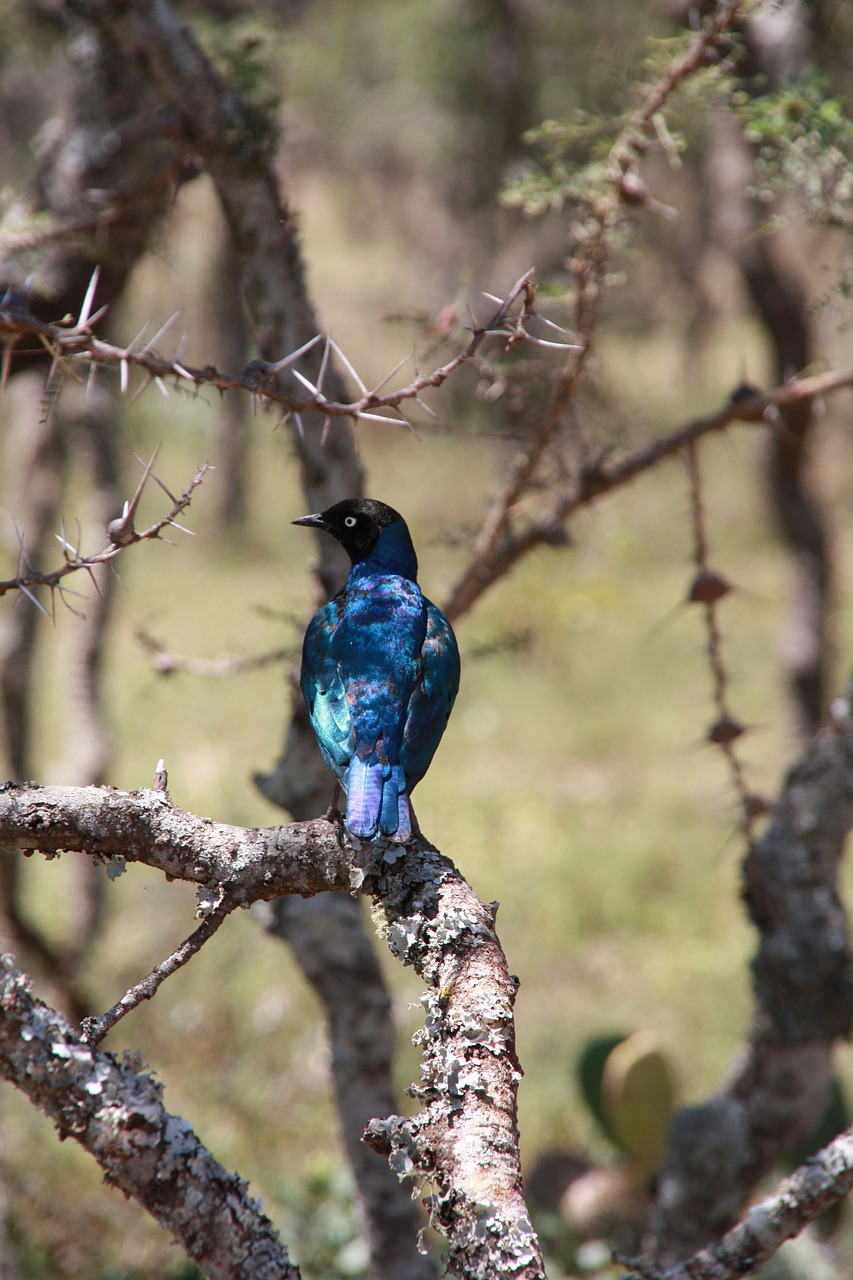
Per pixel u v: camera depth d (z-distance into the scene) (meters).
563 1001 16.31
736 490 35.53
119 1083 3.86
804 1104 8.01
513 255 29.73
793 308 13.53
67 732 13.71
